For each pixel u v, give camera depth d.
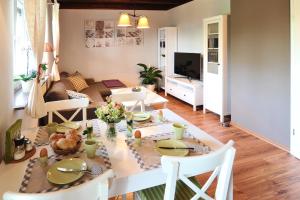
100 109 1.71
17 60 3.03
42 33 2.43
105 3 5.95
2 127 1.84
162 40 6.65
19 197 0.87
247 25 3.51
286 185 2.36
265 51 3.25
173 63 6.38
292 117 2.91
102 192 1.02
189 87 5.14
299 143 2.84
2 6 1.92
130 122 1.82
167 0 5.71
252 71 3.52
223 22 4.02
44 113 2.29
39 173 1.32
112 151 1.55
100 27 6.43
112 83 6.16
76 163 1.39
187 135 1.79
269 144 3.29
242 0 3.56
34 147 1.62
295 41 2.76
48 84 3.92
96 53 6.52
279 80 3.08
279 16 2.97
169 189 1.16
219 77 4.23
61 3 5.82
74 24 6.23
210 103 4.59
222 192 1.31
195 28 5.53
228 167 1.28
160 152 1.52
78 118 3.23
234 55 3.85
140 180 1.30
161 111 2.26
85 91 5.27
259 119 3.49
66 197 0.93
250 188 2.33
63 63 6.29
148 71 6.70
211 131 3.83
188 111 4.98
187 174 1.18
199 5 5.30
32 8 2.21
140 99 2.69
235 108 3.97
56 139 1.54
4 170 1.35
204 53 4.61
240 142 3.39
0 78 1.82
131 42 6.76
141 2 5.79
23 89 2.79
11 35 2.20
